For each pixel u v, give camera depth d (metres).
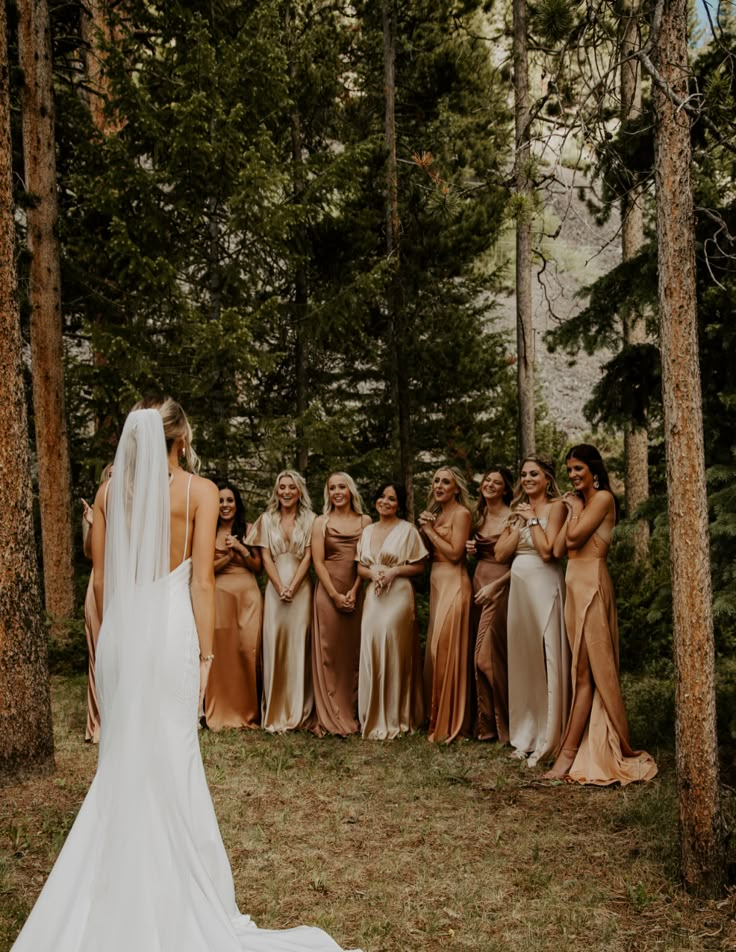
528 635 6.23
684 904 3.86
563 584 6.22
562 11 4.40
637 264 6.29
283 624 6.93
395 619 6.75
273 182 9.73
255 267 10.40
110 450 10.12
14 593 5.55
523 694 6.29
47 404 9.82
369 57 12.51
